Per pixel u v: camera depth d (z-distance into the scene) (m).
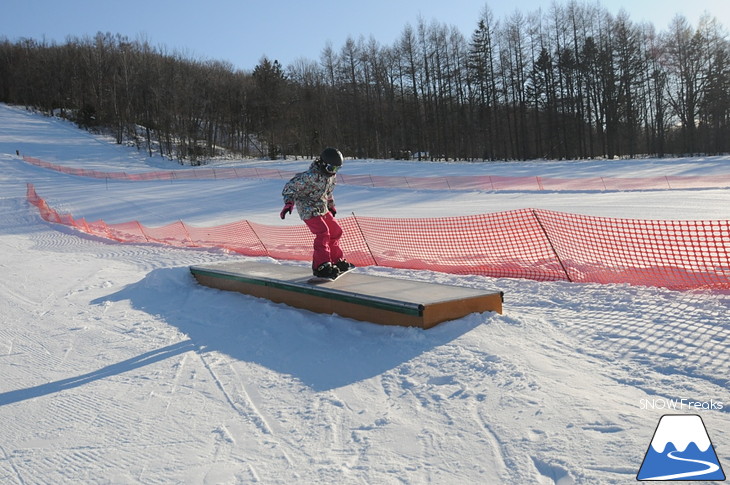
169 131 65.56
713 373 3.36
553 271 6.99
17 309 7.45
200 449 3.06
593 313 4.92
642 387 3.28
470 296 4.99
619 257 7.36
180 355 4.87
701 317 4.48
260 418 3.42
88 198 31.41
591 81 62.34
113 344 5.38
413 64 69.81
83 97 76.69
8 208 28.61
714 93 56.75
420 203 24.59
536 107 65.69
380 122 72.25
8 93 88.31
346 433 3.11
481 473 2.55
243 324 5.68
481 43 66.06
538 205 20.34
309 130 69.94
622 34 59.94
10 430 3.53
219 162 57.75
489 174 37.56
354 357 4.36
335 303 5.52
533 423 2.95
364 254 9.30
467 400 3.35
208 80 76.31
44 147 56.78
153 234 16.75
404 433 3.03
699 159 39.72
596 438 2.71
